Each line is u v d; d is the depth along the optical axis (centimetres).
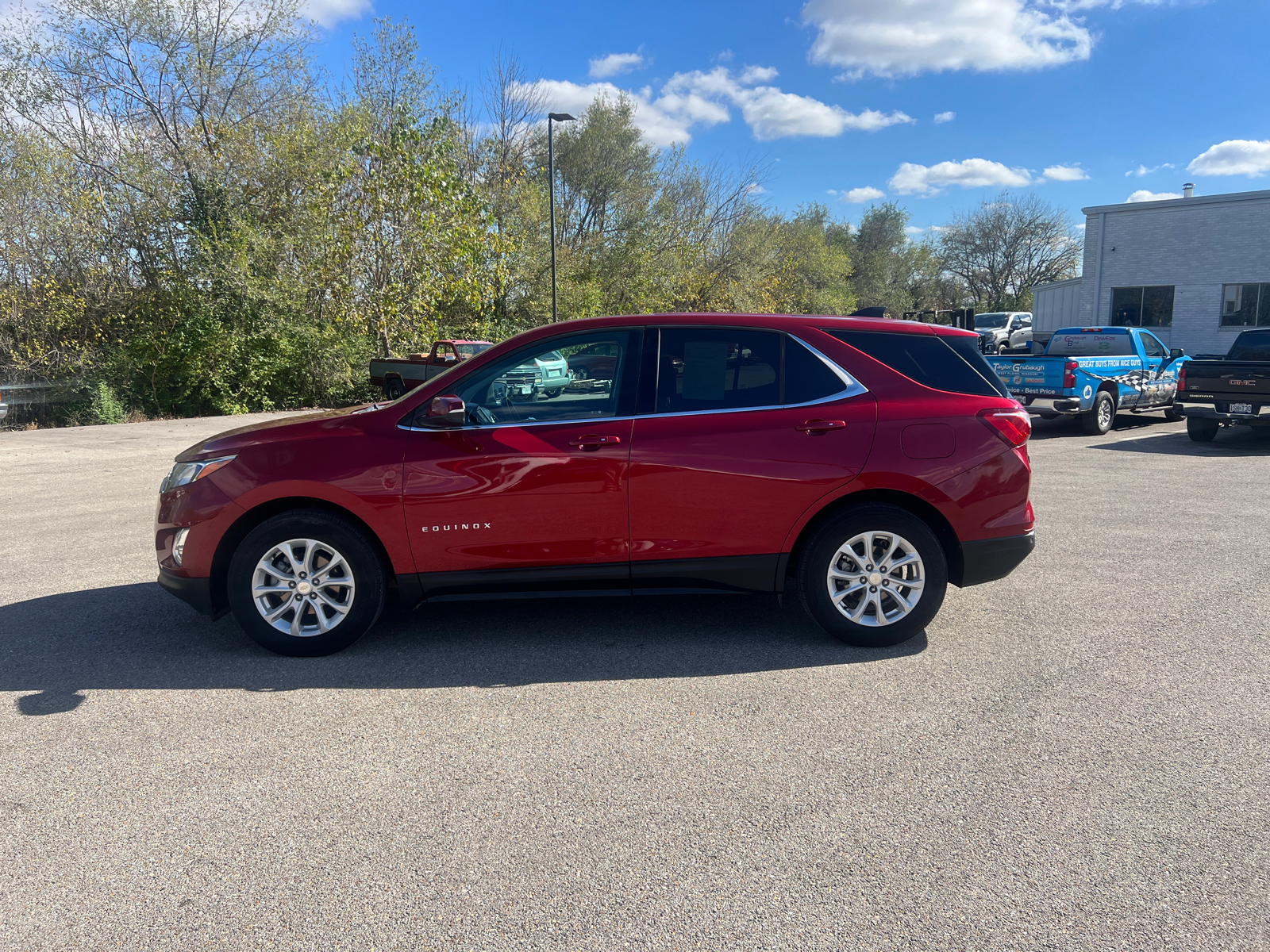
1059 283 3045
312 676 393
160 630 460
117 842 260
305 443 409
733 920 221
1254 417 1178
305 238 2189
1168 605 491
